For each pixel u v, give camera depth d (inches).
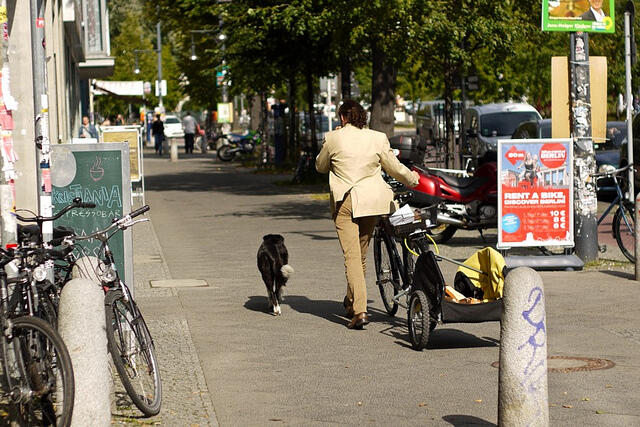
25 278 263.6
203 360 356.8
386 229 415.8
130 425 272.1
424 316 362.0
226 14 1212.5
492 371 337.4
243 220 890.1
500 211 561.3
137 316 286.5
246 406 296.7
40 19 318.3
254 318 435.5
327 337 395.9
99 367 235.6
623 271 546.9
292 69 1349.7
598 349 367.2
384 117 1105.4
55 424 254.8
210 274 568.7
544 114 1790.1
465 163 1342.3
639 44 1469.0
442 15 893.8
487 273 377.7
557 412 287.6
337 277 549.6
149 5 1672.0
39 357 249.1
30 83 575.5
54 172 363.3
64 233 315.3
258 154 1955.0
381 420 281.0
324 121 1982.0
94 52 1485.0
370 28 890.1
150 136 3280.0
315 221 863.1
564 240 564.7
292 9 1021.8
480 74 1631.4
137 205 1064.2
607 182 965.2
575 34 583.8
